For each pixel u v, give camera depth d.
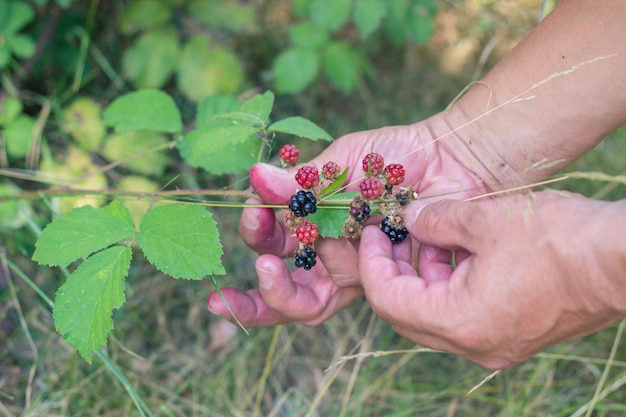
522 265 0.36
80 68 0.71
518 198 0.37
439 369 0.65
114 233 0.43
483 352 0.39
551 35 0.46
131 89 0.78
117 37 0.80
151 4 0.73
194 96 0.71
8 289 0.62
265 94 0.49
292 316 0.47
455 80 0.89
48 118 0.74
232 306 0.47
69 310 0.41
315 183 0.43
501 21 0.90
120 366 0.60
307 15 0.74
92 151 0.73
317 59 0.73
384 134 0.50
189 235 0.42
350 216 0.43
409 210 0.44
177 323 0.66
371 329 0.67
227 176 0.73
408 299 0.39
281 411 0.62
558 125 0.46
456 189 0.50
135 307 0.64
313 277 0.50
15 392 0.58
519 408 0.59
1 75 0.73
